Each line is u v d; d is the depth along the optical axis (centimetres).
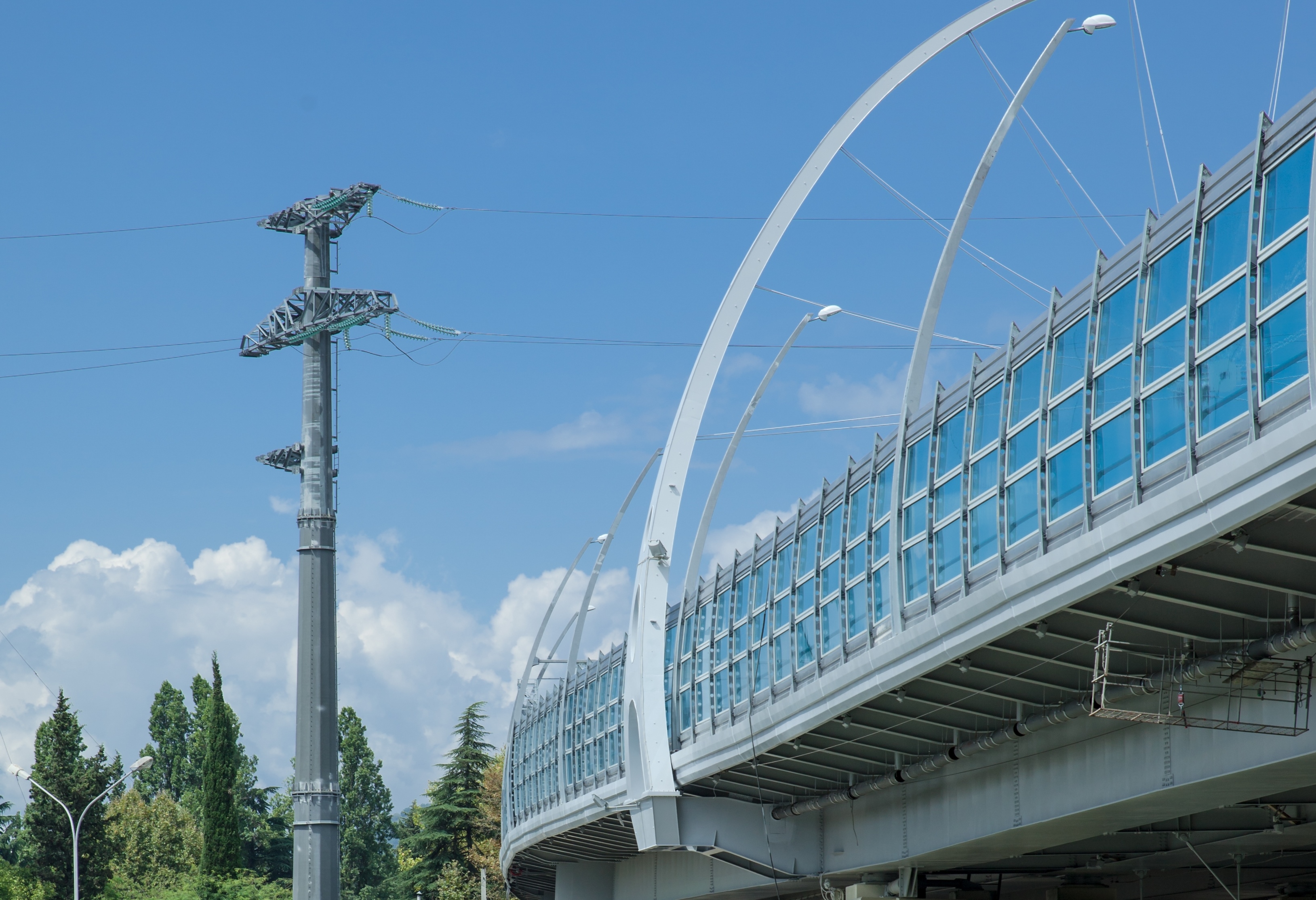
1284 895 3975
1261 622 1861
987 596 2106
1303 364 1526
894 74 3250
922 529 2484
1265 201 1631
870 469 2803
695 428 3869
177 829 11556
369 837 13675
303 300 4778
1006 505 2167
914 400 2614
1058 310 2092
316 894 4378
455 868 10500
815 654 2959
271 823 12888
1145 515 1714
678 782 3791
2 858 12194
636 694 3928
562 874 6619
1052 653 2189
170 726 13875
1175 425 1758
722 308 3725
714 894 4794
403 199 4862
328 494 4716
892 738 2994
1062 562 1900
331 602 4638
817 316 3384
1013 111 2488
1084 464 1931
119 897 9781
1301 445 1443
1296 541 1612
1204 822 2862
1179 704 1941
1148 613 1931
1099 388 1944
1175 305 1797
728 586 3597
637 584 3994
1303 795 2517
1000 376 2248
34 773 9981
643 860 5916
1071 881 4075
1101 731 2380
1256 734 1953
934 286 2588
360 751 13962
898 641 2436
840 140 3381
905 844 3244
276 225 4866
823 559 2995
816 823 3844
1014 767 2702
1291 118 1612
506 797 6825
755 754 3272
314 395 4731
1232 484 1552
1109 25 2289
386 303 4734
